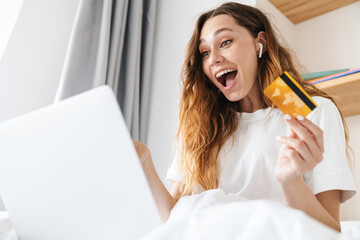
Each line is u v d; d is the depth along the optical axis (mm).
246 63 1084
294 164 630
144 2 1957
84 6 1577
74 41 1528
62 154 583
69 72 1493
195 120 1206
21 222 655
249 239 369
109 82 1610
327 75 1423
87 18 1581
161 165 1727
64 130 577
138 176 535
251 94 1160
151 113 1847
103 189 557
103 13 1600
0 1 1684
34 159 614
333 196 854
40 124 600
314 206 716
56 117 583
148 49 1876
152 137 1800
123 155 540
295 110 686
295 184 692
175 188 1166
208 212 429
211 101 1228
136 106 1748
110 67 1623
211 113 1211
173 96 1774
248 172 1022
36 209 629
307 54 1823
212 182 1065
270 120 1091
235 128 1133
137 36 1789
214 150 1117
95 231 572
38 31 1648
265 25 1185
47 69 1658
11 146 633
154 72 1911
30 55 1615
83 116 559
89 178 564
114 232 557
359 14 1677
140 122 1797
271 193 983
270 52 1155
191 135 1196
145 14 1929
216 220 406
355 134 1551
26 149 619
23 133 618
